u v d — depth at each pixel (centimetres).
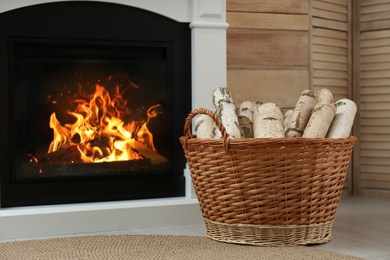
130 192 332
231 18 371
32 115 316
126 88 332
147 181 335
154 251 259
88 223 311
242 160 260
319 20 401
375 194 416
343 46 418
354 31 423
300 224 264
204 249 261
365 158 421
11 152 312
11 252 262
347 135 280
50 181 319
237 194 263
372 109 416
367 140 419
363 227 313
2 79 309
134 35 332
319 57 402
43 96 317
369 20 416
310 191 260
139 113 335
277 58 384
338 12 414
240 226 266
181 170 343
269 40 382
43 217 304
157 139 338
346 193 424
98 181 326
